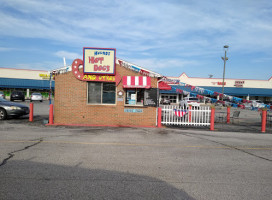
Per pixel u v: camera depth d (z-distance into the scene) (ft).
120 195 11.39
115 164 16.47
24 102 101.40
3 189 11.67
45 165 15.67
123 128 35.47
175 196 11.53
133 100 39.37
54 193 11.37
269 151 22.41
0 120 40.40
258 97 160.86
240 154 20.75
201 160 18.31
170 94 154.20
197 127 40.27
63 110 38.63
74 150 20.08
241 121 53.67
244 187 13.00
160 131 33.42
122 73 38.78
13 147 20.43
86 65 37.78
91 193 11.50
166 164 16.92
